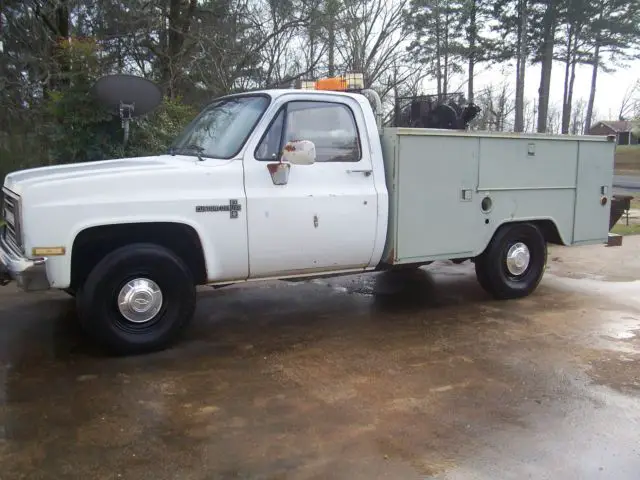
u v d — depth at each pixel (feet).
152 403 13.24
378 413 12.91
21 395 13.55
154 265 15.87
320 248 17.70
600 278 26.66
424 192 19.27
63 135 28.53
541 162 21.85
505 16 106.11
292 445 11.53
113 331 15.62
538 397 13.82
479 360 16.16
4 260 15.25
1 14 38.11
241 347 16.97
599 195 23.70
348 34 54.34
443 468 10.76
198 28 45.03
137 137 29.89
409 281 25.54
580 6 103.81
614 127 222.07
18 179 15.75
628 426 12.44
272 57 47.91
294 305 21.59
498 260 21.70
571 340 17.89
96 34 40.63
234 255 16.53
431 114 25.43
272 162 16.85
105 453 11.13
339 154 17.99
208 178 16.06
